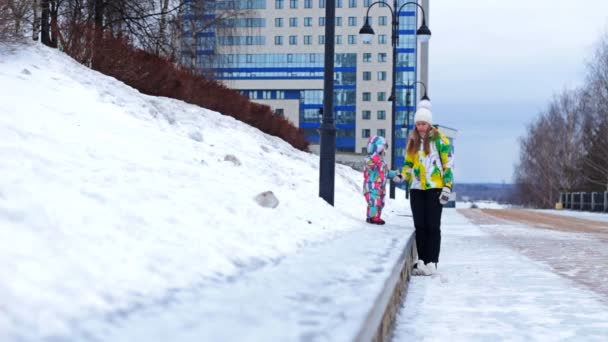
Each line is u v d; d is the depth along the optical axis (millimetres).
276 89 101500
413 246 8836
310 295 3430
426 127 8109
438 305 5805
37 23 12398
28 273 3062
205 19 26203
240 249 5078
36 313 2686
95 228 4129
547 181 79562
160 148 8445
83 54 14656
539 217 26781
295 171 14102
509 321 5086
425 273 7828
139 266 3807
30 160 5070
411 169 8188
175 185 6324
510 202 127875
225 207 6348
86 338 2498
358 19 100750
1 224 3559
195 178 7094
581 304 5852
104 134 7762
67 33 14586
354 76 101375
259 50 101250
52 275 3156
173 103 16031
